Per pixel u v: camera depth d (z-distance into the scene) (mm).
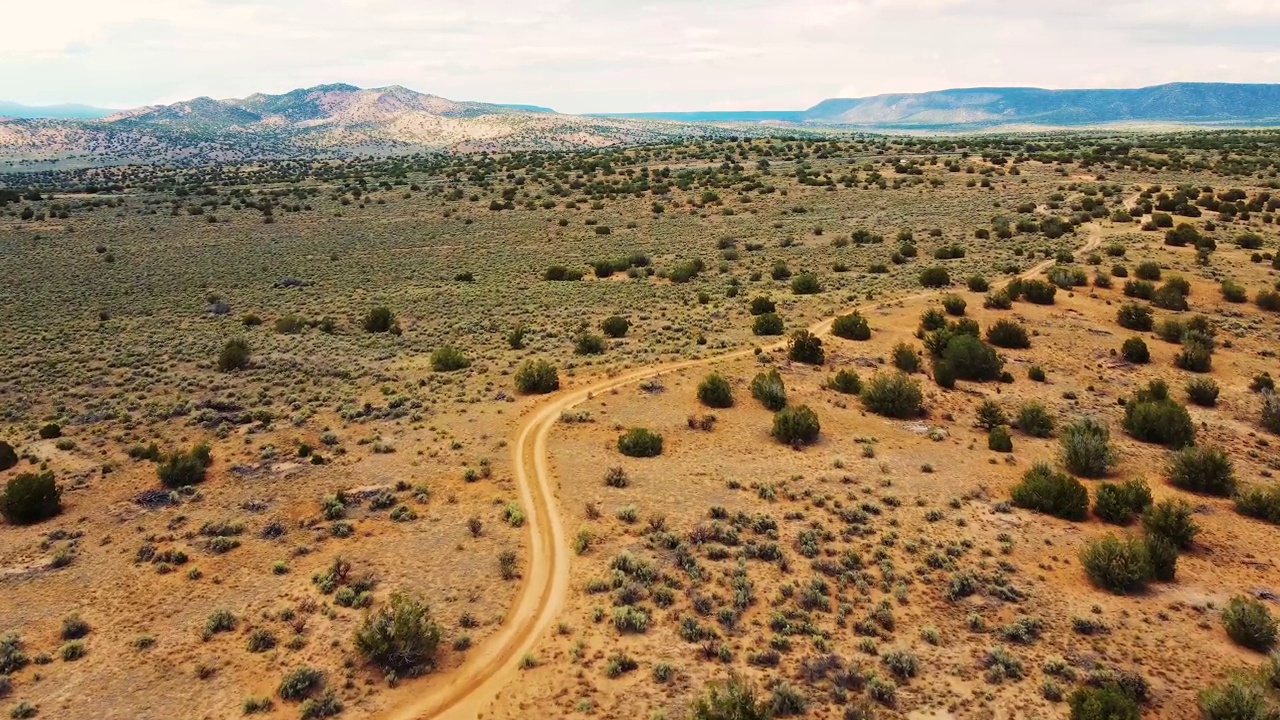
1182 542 24938
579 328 61031
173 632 20391
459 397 41781
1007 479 30906
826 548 24531
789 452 33531
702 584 22297
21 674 18578
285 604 21703
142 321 68500
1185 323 52031
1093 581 22531
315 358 53000
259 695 17938
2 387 46125
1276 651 17766
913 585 22328
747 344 51938
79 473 31828
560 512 27203
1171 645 19172
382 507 28078
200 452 32156
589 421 37156
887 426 37375
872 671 18172
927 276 68000
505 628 20516
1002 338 50344
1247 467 33281
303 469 31625
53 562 23969
